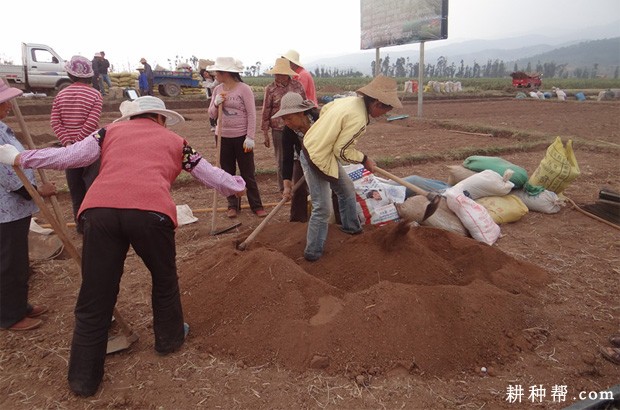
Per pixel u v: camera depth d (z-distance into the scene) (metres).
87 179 4.82
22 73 18.69
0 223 3.27
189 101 20.86
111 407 2.76
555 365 3.14
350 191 4.45
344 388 2.89
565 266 4.55
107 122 15.48
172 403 2.78
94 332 2.78
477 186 5.54
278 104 5.80
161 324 3.12
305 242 4.60
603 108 22.97
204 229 5.44
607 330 3.52
